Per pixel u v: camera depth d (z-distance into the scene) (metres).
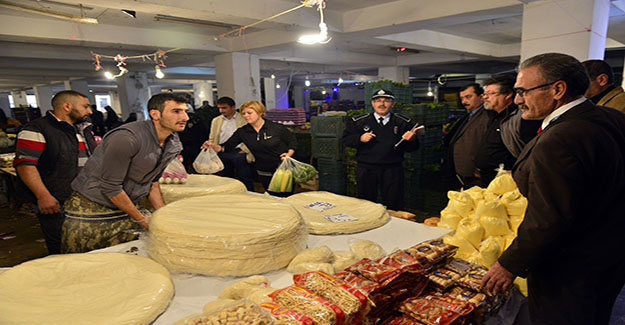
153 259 1.24
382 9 5.35
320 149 5.05
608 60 12.11
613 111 1.20
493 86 2.35
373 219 1.57
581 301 1.15
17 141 2.39
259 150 3.63
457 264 1.28
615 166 1.08
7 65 9.60
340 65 13.81
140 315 0.92
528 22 4.11
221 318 0.82
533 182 1.13
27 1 4.34
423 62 12.06
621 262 1.16
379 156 3.25
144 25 6.12
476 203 1.55
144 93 13.69
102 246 1.75
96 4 3.87
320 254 1.17
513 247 1.16
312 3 2.65
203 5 4.17
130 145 1.51
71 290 1.03
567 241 1.16
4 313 0.91
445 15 4.76
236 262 1.12
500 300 1.25
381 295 0.99
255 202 1.47
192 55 8.55
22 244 3.74
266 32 6.99
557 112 1.18
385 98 3.16
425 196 4.25
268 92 14.37
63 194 2.59
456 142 2.80
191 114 6.04
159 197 1.85
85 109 2.62
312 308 0.85
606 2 3.92
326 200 1.86
